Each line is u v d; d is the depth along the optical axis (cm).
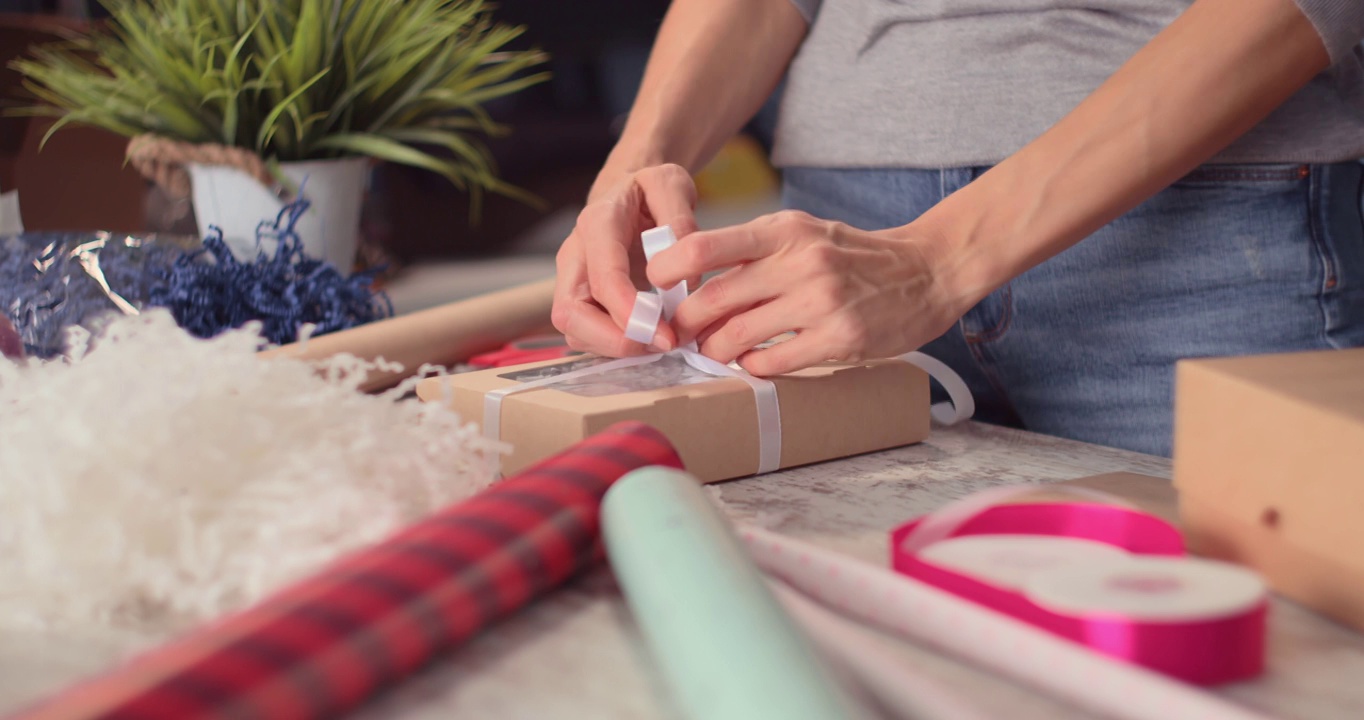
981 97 92
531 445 64
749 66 103
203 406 48
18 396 54
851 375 73
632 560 39
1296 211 87
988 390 103
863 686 36
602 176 94
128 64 110
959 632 40
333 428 51
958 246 74
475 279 161
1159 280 90
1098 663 36
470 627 40
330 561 44
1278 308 88
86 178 136
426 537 41
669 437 65
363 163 109
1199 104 72
